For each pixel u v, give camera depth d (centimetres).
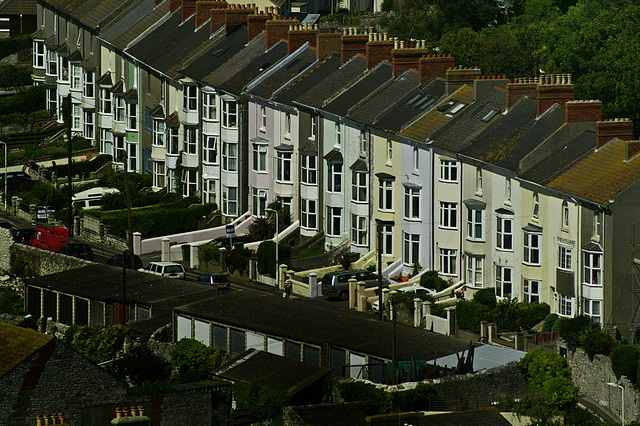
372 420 15712
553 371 18488
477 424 16025
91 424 14875
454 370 18312
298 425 16750
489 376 18225
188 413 15688
